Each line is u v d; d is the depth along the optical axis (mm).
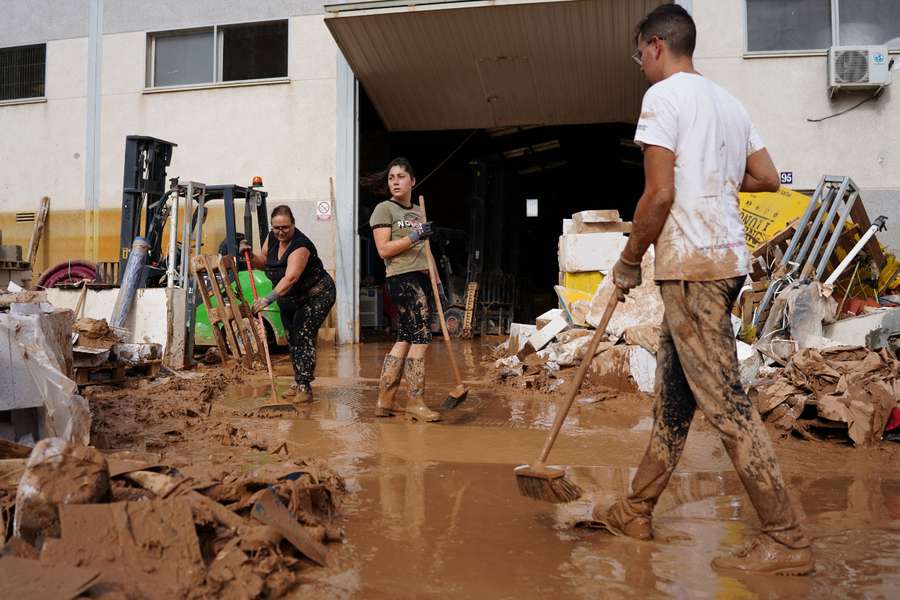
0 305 3721
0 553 1716
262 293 9570
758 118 10477
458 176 19062
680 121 2162
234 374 7129
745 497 2801
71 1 13531
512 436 4086
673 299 2176
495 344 12711
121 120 13281
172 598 1621
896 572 1998
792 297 6387
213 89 12969
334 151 12562
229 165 12859
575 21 10898
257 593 1717
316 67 12664
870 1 10383
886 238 10148
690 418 2270
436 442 3900
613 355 5762
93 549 1700
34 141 13578
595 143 21453
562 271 8055
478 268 16109
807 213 7418
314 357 5520
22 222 13531
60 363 3539
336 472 3006
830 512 2613
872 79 9938
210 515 1967
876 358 4609
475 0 10375
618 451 3672
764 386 5062
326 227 12492
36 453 1883
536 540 2277
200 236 8953
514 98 14195
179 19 13148
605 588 1881
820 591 1863
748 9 10625
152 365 6066
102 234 13250
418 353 4680
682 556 2133
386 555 2123
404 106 14414
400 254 4684
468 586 1888
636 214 2197
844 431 3982
